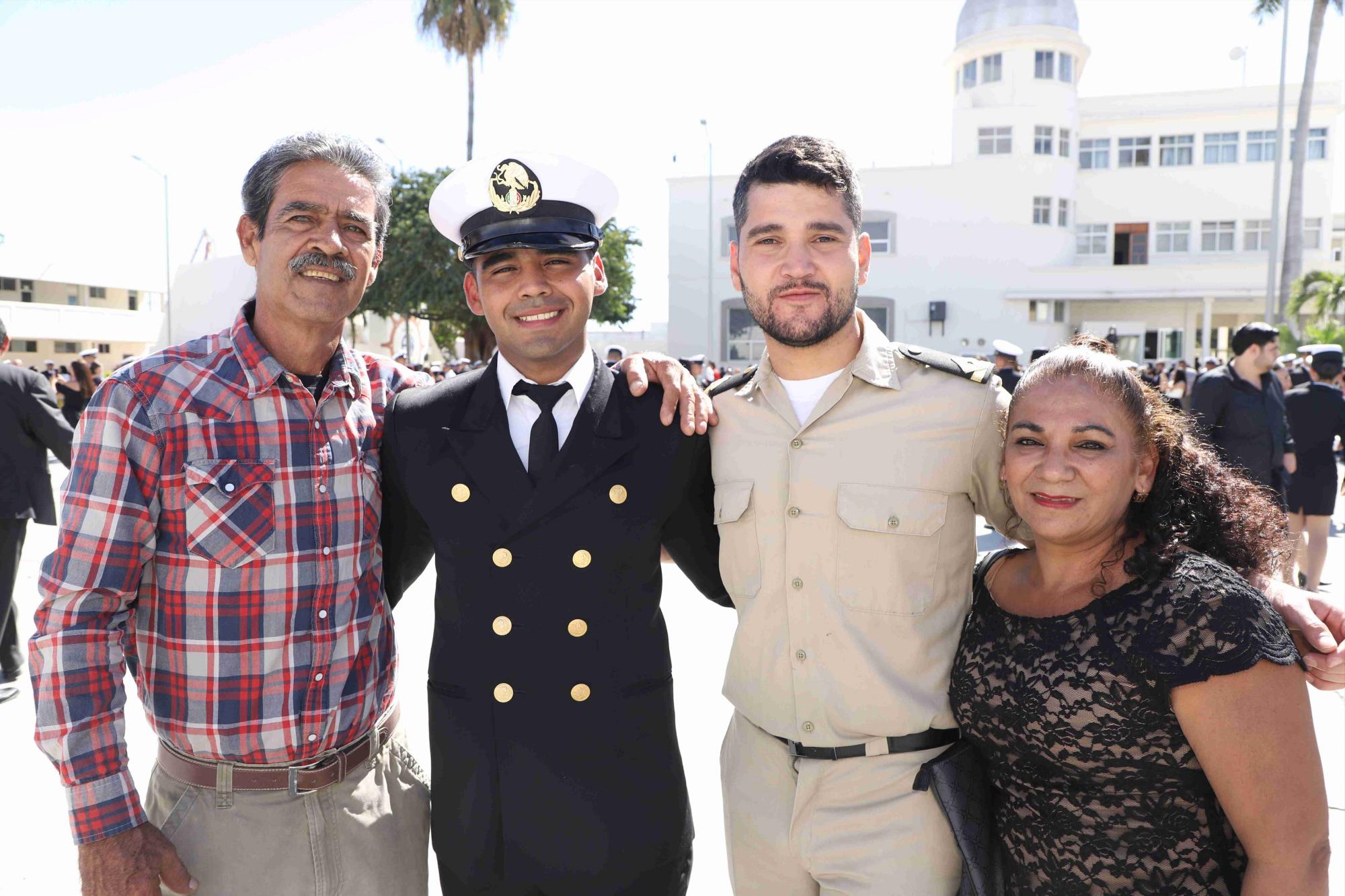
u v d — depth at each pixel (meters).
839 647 1.99
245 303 2.03
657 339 42.78
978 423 2.06
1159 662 1.49
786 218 2.01
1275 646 1.45
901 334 29.50
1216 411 5.46
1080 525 1.61
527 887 1.93
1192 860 1.54
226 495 1.82
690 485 2.18
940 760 1.86
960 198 28.94
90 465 1.75
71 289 40.53
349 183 1.96
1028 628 1.68
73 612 1.72
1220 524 1.67
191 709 1.81
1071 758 1.59
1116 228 31.33
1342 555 7.43
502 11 23.69
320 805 1.90
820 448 2.07
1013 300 28.83
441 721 2.00
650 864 1.95
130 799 1.73
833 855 1.94
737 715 2.23
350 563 1.94
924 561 2.01
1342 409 5.97
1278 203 22.52
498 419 2.07
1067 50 29.38
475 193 2.08
